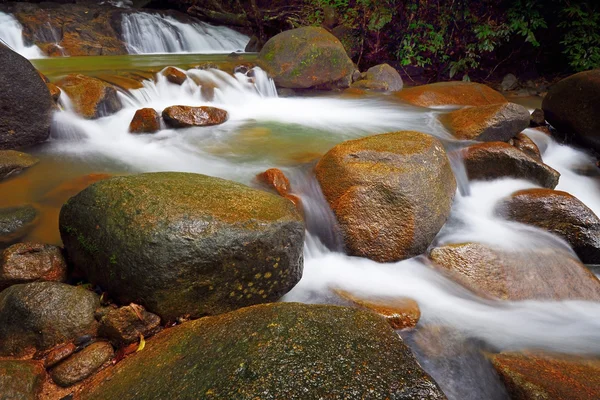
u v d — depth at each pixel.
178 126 6.45
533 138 7.69
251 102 8.45
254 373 2.16
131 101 6.84
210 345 2.47
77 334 2.87
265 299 3.38
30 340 2.79
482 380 3.06
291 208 3.55
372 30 11.71
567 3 10.85
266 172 4.93
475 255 4.29
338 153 4.79
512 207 5.11
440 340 3.39
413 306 3.60
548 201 4.93
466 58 11.53
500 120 6.73
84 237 3.19
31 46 10.73
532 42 10.88
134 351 2.84
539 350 3.28
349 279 4.02
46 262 3.29
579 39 10.88
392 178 4.27
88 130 5.92
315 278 3.99
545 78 12.32
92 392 2.44
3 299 2.91
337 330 2.50
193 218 3.03
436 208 4.41
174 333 2.76
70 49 11.12
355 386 2.12
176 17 14.45
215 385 2.12
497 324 3.64
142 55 11.62
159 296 2.94
